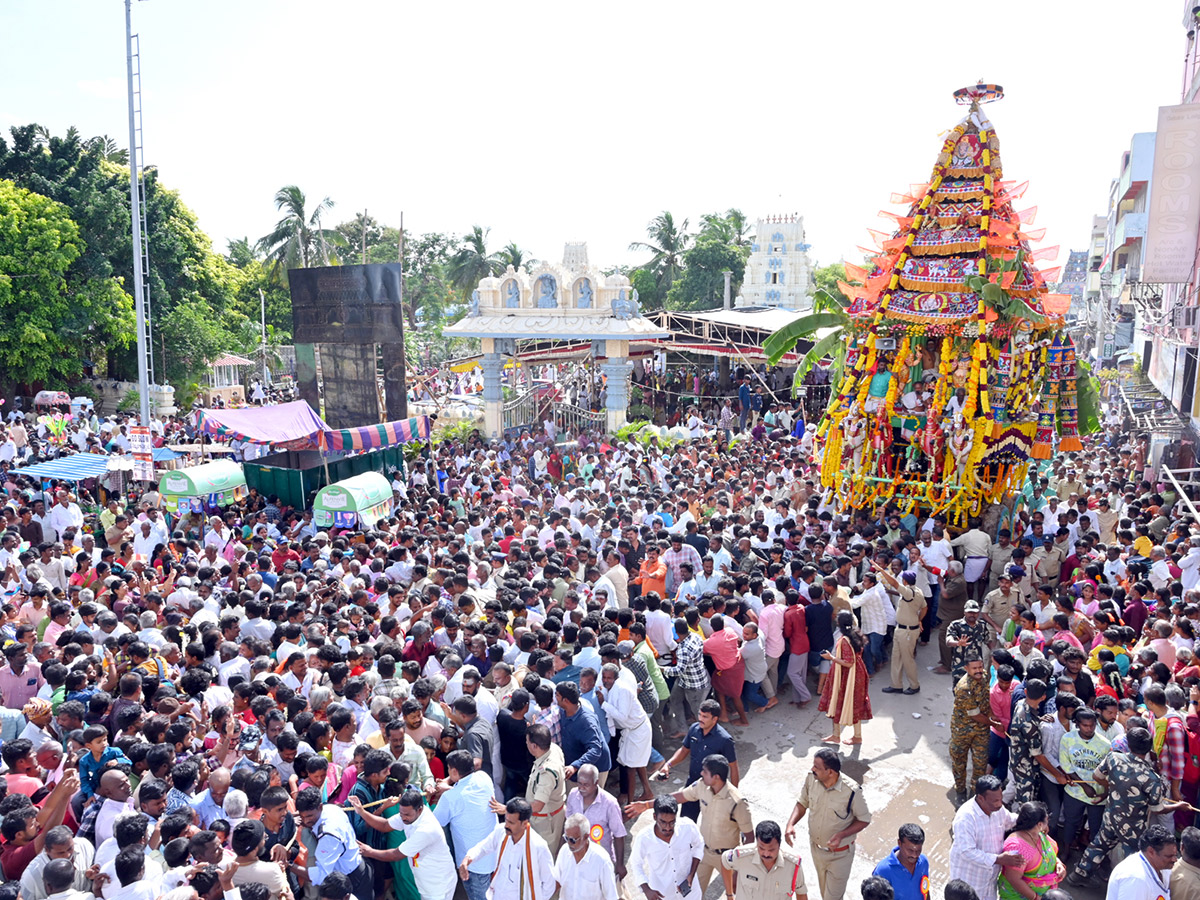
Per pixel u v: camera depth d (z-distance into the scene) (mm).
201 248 43281
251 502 17719
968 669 8047
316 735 6512
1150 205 16891
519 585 9945
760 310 36938
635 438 24594
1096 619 8922
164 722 6613
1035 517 13578
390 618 8805
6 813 5430
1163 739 6742
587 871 5555
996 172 13805
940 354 13961
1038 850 5574
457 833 6270
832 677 9211
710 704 7055
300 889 5840
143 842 5258
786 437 24922
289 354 58844
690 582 10828
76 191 35875
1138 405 25328
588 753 6996
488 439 27531
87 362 38219
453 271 59844
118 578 10305
